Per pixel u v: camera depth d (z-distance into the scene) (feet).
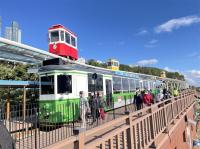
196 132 100.58
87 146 17.40
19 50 51.96
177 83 185.78
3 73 68.08
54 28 78.33
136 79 87.20
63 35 78.23
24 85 41.11
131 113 26.63
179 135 55.77
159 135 39.14
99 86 55.83
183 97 80.12
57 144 13.97
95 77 50.75
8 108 34.27
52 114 41.45
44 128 40.04
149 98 59.52
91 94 50.90
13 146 17.10
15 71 70.44
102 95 54.75
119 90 69.51
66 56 78.84
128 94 76.89
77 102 45.42
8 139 16.66
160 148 35.55
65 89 43.91
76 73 46.24
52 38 78.38
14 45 48.62
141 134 30.91
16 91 58.65
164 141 38.73
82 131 16.56
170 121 50.26
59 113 42.27
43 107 43.24
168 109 50.08
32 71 46.37
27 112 31.76
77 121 44.55
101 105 48.11
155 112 38.22
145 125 32.50
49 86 43.88
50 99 43.21
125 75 76.28
